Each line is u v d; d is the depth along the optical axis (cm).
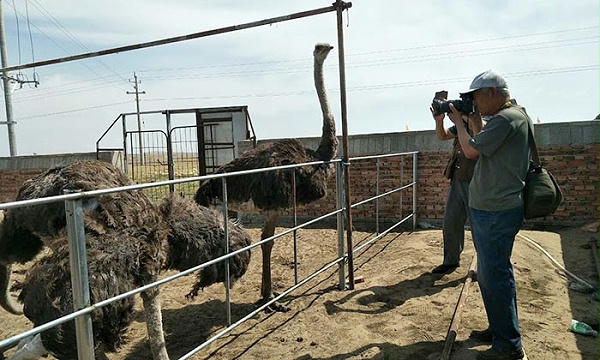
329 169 546
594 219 793
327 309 483
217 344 420
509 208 324
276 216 512
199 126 1053
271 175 484
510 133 315
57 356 285
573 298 471
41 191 398
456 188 543
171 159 1063
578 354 354
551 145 818
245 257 430
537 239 700
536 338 379
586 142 797
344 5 499
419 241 734
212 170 1061
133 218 340
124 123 1097
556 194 328
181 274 321
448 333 382
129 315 310
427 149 901
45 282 285
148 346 429
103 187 374
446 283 528
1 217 432
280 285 582
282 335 428
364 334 412
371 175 953
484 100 333
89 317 246
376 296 507
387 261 646
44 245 464
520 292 482
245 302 531
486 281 332
